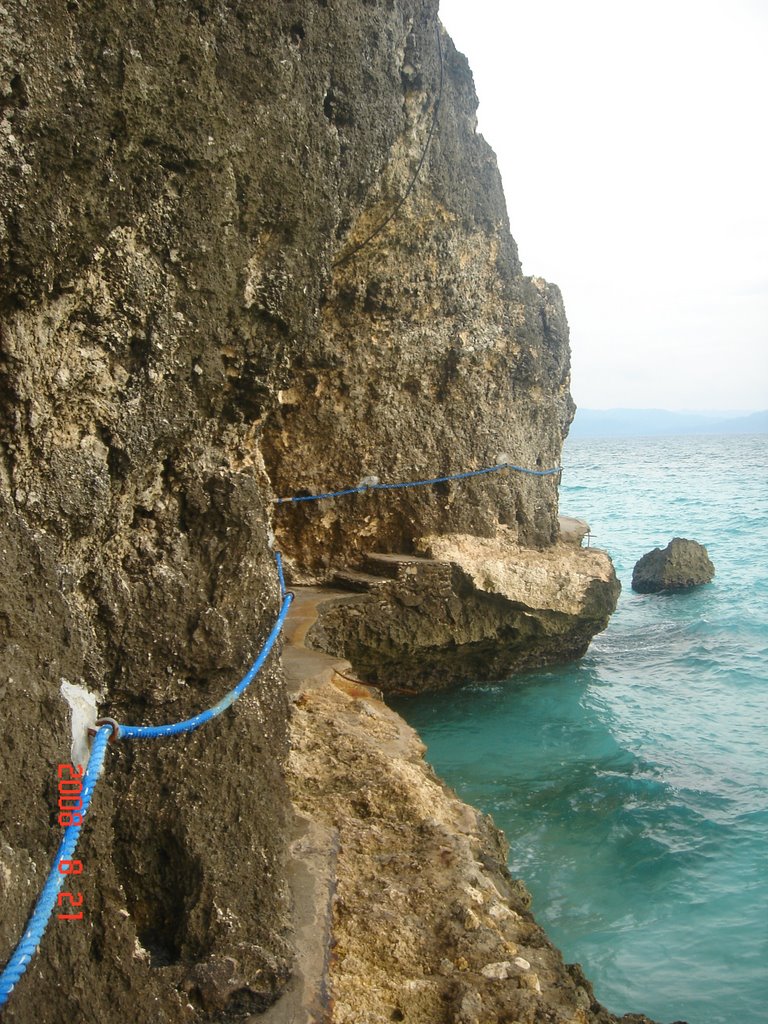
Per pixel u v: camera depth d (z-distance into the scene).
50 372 3.63
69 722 3.21
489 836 7.09
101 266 3.80
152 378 4.08
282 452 13.56
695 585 23.23
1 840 2.74
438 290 13.88
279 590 5.25
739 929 7.38
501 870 6.50
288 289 5.00
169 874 4.11
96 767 3.29
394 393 13.96
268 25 4.75
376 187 11.95
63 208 3.51
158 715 4.12
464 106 13.91
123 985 3.39
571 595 14.74
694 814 9.47
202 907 4.04
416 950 5.21
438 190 13.19
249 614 4.68
